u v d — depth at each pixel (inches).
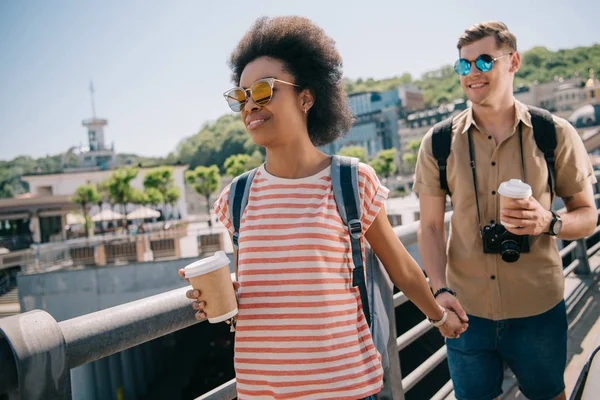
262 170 50.4
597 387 47.9
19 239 1638.8
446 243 86.4
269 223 46.4
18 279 584.4
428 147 83.3
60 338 39.7
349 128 55.2
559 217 71.9
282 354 44.4
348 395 44.1
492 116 78.3
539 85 3927.2
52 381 38.6
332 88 52.1
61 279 578.9
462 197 80.3
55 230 1803.6
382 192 48.9
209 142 5285.4
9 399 38.5
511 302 77.8
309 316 44.1
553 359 78.2
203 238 622.2
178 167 2383.1
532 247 77.1
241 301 46.5
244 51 50.7
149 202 1827.0
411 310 451.2
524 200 67.9
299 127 49.3
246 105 48.7
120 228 1599.4
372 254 68.7
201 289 44.4
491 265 78.5
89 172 2273.6
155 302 50.3
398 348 85.0
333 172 47.8
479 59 75.7
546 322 77.7
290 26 50.1
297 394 44.0
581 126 2054.6
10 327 38.1
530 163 77.5
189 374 724.0
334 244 45.6
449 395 107.1
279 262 45.2
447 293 71.1
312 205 46.3
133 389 619.2
